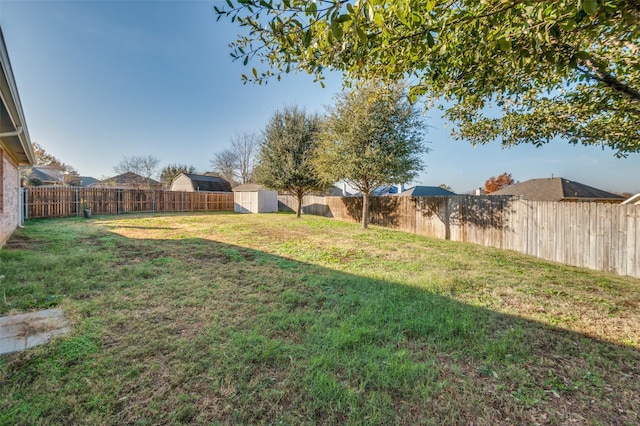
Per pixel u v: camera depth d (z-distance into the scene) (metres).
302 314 2.71
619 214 4.75
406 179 8.99
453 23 1.81
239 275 4.06
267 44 2.12
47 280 3.49
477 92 2.90
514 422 1.45
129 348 2.02
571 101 3.75
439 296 3.33
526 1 1.46
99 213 14.25
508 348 2.18
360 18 1.46
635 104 3.26
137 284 3.52
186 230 8.79
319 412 1.48
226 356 1.96
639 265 4.47
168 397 1.55
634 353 2.13
